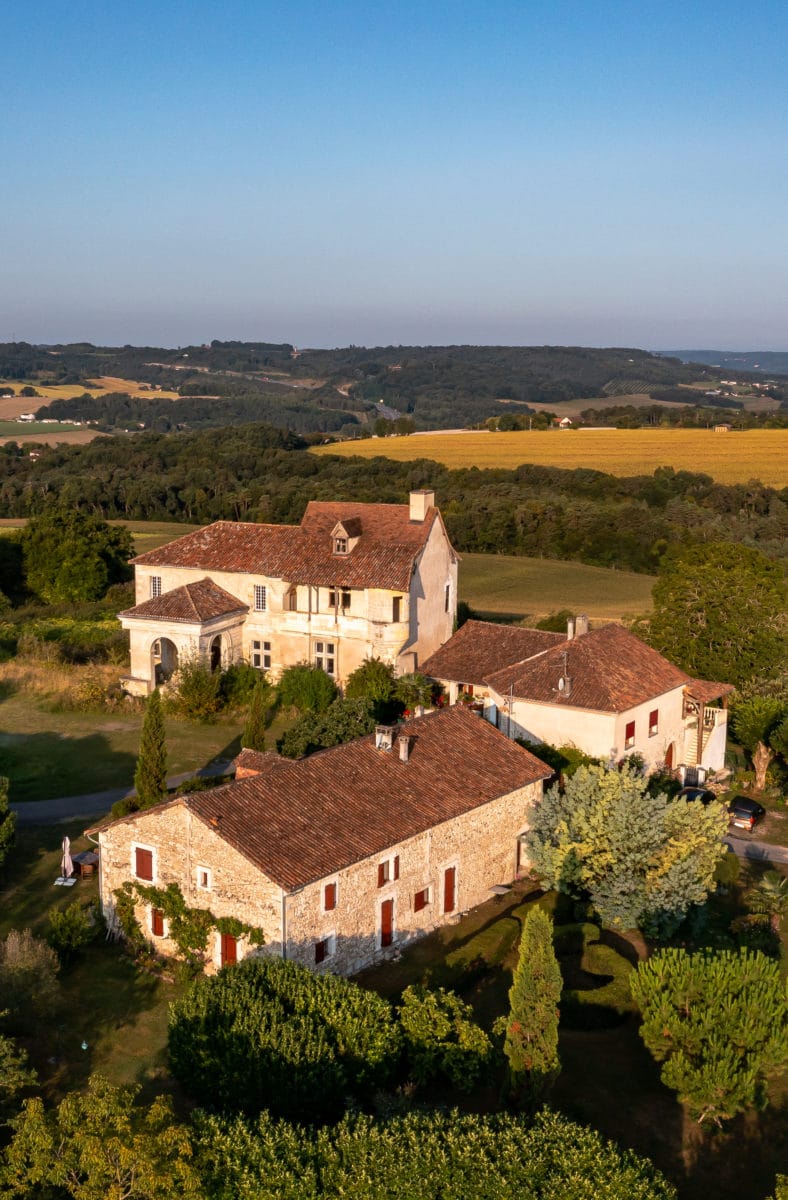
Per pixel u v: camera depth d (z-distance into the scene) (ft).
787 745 188.34
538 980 93.30
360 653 217.77
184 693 213.25
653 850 133.59
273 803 119.65
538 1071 92.73
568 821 138.82
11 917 131.34
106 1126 74.79
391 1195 76.69
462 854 133.90
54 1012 108.68
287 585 224.53
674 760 188.96
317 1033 95.14
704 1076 95.66
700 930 134.31
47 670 244.83
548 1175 78.07
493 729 150.41
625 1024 114.93
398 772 133.18
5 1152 76.48
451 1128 83.05
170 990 115.75
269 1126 83.82
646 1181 78.43
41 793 175.63
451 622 236.02
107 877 125.39
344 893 116.16
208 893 115.55
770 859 162.61
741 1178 91.97
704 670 236.84
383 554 218.18
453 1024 100.68
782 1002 101.35
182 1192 72.69
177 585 238.68
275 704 220.23
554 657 178.40
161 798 151.94
